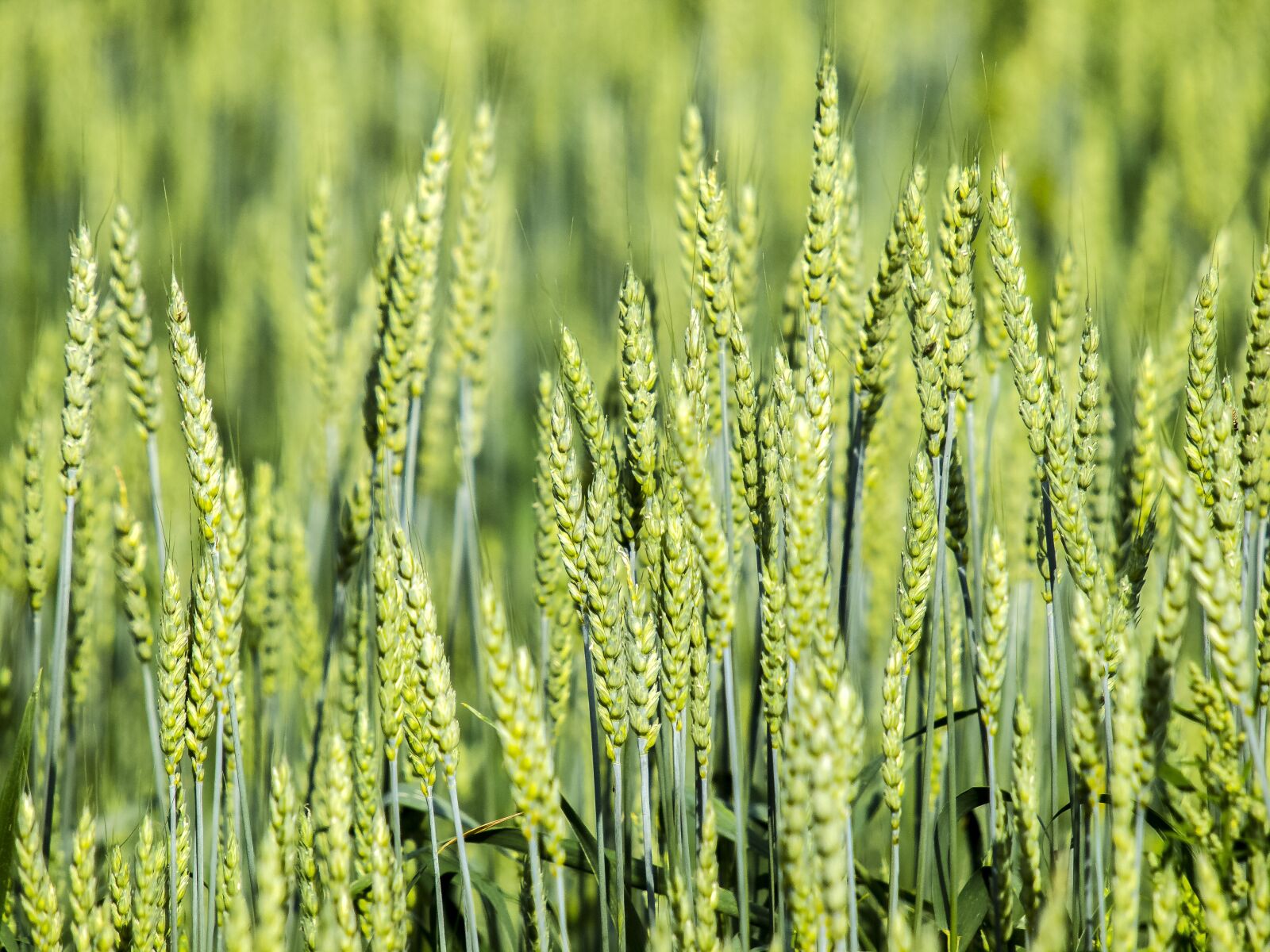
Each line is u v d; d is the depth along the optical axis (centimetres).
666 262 249
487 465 267
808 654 171
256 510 195
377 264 201
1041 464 177
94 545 196
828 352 174
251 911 179
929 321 176
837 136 179
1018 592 192
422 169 189
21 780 178
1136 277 217
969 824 189
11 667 199
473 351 201
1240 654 169
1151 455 180
